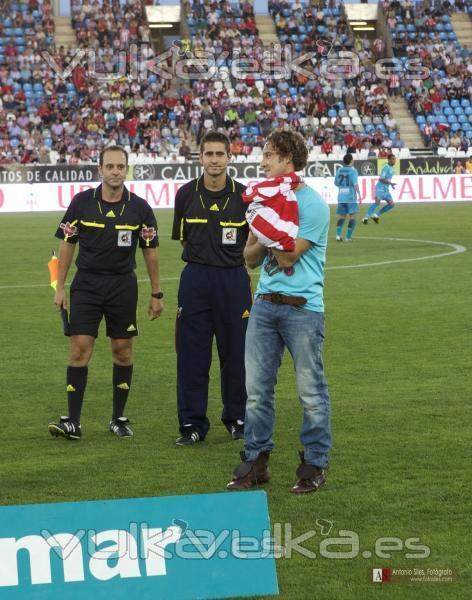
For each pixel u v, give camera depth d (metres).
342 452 9.81
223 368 10.66
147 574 6.47
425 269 25.80
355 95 67.31
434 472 9.12
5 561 6.35
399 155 61.94
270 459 9.69
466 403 11.81
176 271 26.22
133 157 58.62
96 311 10.68
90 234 10.62
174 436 10.73
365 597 6.59
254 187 8.38
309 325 8.52
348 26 72.75
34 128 61.09
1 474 9.23
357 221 43.88
